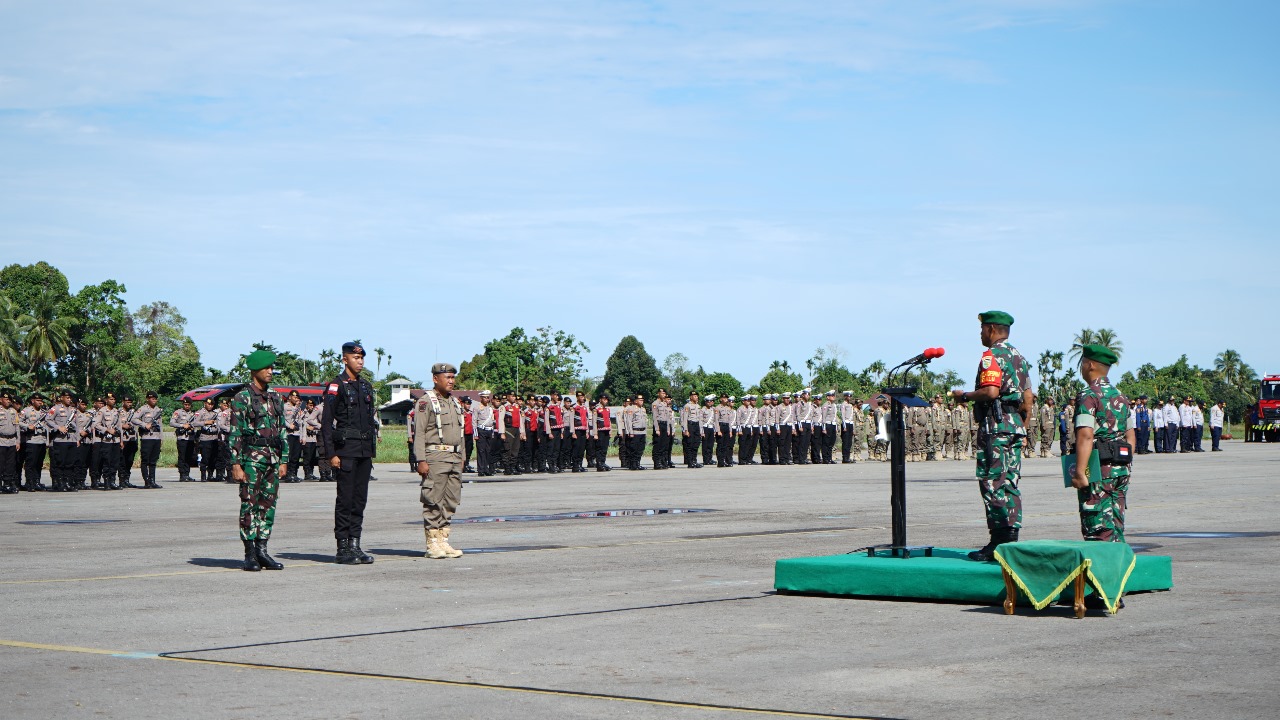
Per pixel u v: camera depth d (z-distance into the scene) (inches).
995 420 390.6
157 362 4655.5
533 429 1381.6
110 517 753.6
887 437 403.2
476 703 240.4
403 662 282.4
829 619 338.3
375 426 500.4
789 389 3860.7
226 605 374.3
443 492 503.8
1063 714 225.8
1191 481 1007.0
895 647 295.4
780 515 704.4
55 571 466.0
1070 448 398.3
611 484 1094.4
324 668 275.9
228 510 816.9
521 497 900.6
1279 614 336.5
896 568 372.2
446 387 510.3
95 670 274.7
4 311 3508.9
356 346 497.0
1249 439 2364.7
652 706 237.1
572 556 503.5
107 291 4114.2
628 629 324.8
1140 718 221.8
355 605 372.5
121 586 420.8
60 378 3991.1
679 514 721.6
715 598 381.1
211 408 1275.8
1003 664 273.0
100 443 1112.8
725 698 243.1
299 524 685.9
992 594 357.1
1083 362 397.1
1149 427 1845.5
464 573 452.4
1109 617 334.6
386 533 622.2
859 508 756.0
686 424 1515.7
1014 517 389.4
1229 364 6348.4
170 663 282.5
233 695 248.7
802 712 231.1
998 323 398.6
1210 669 264.1
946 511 724.0
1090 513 394.3
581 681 260.5
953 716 225.9
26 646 305.6
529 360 3612.2
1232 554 480.7
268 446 468.4
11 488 1062.4
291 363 3996.1
